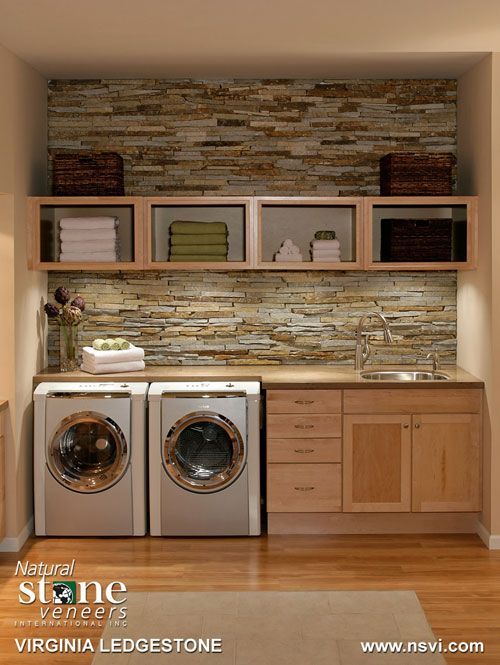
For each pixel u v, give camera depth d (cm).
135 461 513
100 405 510
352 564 474
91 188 540
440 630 393
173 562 478
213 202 537
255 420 511
